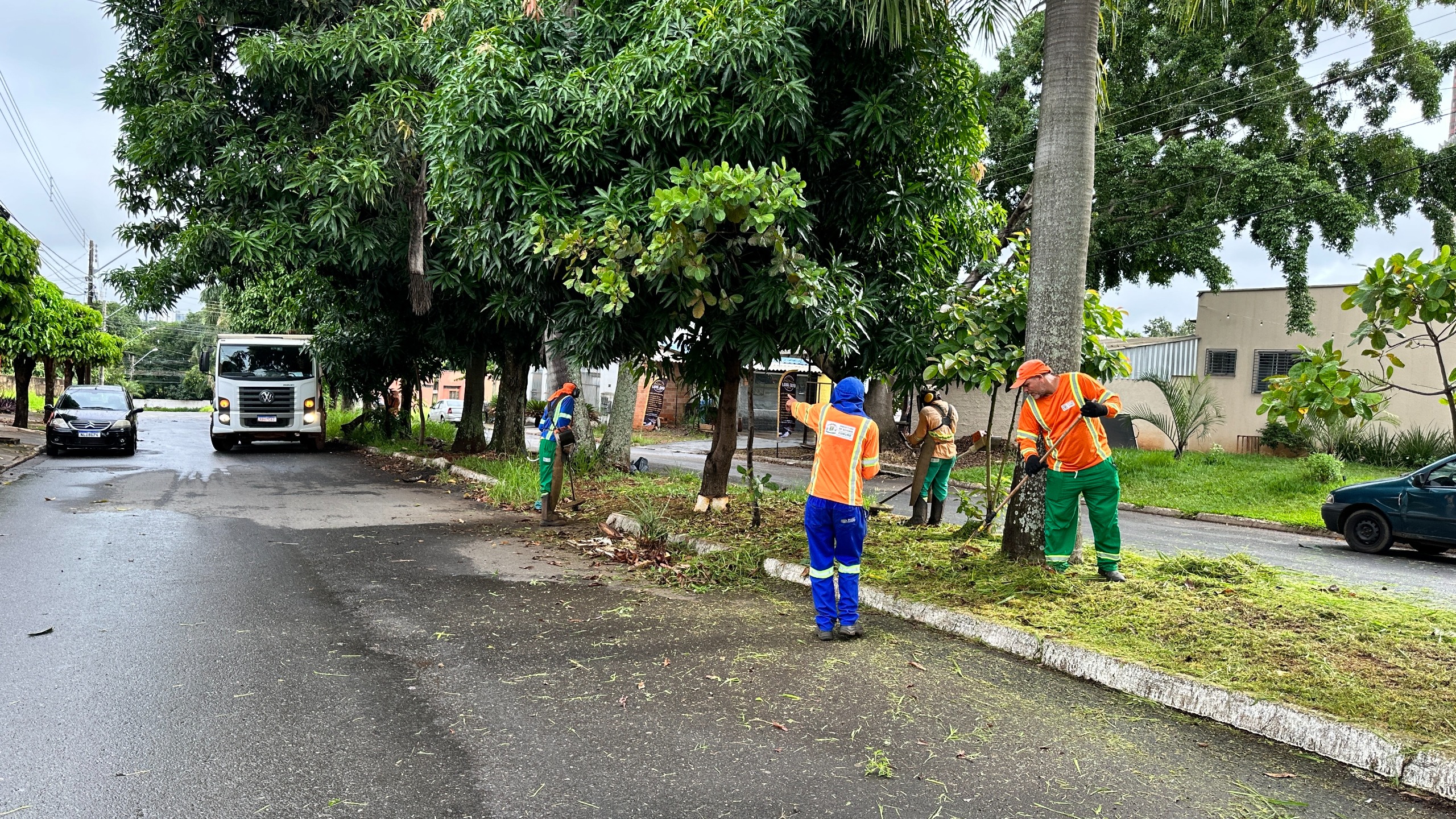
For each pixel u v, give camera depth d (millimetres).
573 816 3109
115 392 20172
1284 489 15703
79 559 7324
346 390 23812
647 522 8750
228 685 4379
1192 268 19438
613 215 7750
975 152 9539
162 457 18891
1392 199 19125
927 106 8500
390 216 15570
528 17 9242
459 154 8625
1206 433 21734
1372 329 4469
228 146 14867
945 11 8125
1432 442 17734
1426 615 5691
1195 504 15219
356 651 5004
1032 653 5102
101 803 3137
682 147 8219
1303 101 19203
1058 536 6602
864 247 9461
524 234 8648
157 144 15016
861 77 8336
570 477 10922
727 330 8469
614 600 6379
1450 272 4066
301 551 8039
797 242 8359
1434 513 10305
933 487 9352
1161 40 19891
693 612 6062
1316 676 4375
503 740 3785
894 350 9047
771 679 4660
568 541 8891
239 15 15766
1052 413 6504
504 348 18484
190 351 84000
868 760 3646
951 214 9766
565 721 4016
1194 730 4074
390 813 3113
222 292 27578
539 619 5805
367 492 13039
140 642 5031
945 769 3582
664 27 8023
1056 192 6676
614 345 8859
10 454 17234
